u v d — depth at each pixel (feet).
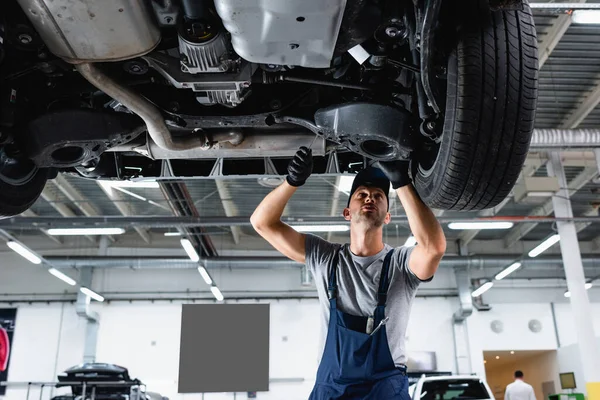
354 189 7.04
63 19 5.33
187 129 8.07
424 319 46.85
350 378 5.94
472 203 6.89
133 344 45.42
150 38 5.83
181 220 32.83
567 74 24.00
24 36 5.90
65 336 45.03
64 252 45.98
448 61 6.04
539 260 43.16
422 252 6.42
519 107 5.99
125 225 32.76
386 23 6.21
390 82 7.25
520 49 6.04
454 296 47.29
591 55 22.66
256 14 5.26
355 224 6.80
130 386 23.41
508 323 46.93
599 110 27.12
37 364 44.27
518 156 6.27
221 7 5.22
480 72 5.84
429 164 7.11
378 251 6.80
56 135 6.91
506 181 6.52
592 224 43.27
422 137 7.02
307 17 5.26
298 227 32.78
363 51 6.59
